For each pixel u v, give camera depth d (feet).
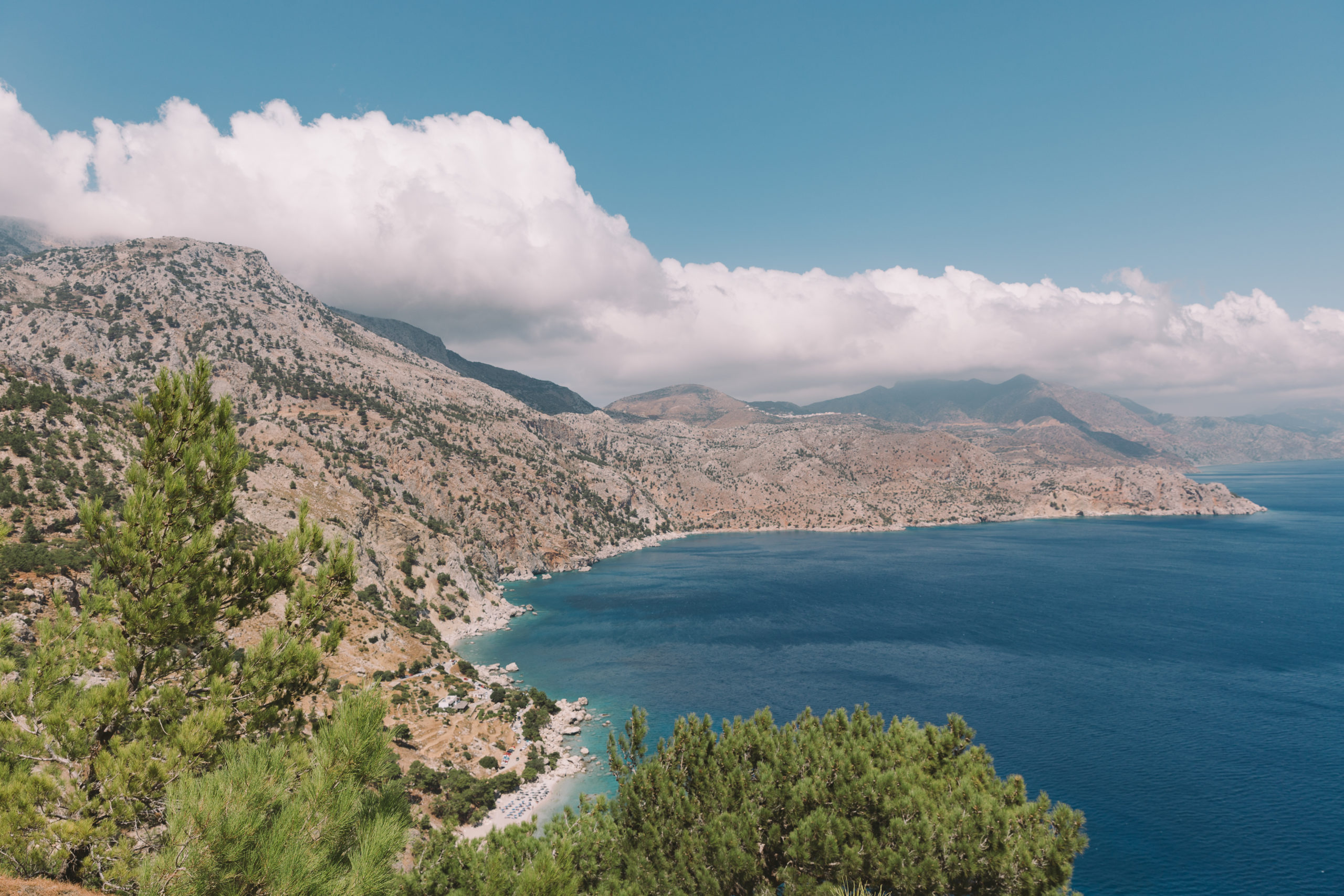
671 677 413.80
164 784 47.11
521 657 460.14
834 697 375.86
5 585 204.03
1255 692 377.71
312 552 64.44
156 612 53.21
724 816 67.26
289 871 36.35
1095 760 289.74
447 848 67.72
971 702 363.97
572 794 253.24
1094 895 199.52
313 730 53.62
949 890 59.77
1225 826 234.99
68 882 43.21
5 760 47.98
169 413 58.70
